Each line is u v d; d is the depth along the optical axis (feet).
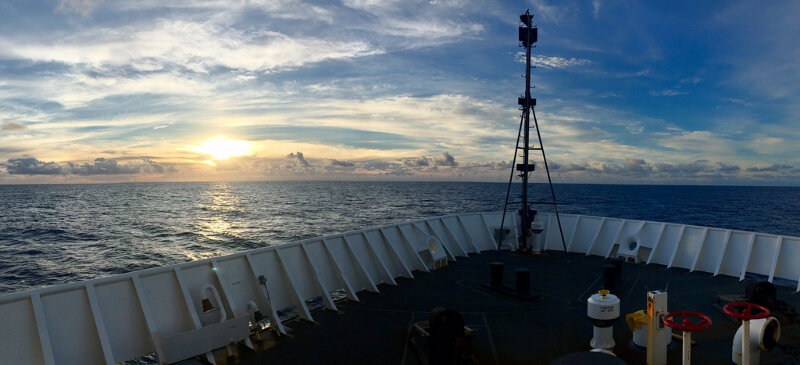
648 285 37.22
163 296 24.08
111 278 22.53
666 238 45.27
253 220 207.00
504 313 30.30
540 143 49.62
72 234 165.27
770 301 27.91
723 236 41.88
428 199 360.48
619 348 24.47
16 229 179.83
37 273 104.32
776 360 22.54
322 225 185.98
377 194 458.91
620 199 384.47
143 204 329.52
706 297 33.73
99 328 20.86
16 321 19.11
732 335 26.03
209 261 26.66
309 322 28.55
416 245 43.78
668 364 22.34
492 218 54.65
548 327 27.73
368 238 38.55
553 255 49.29
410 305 31.96
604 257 48.11
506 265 44.62
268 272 29.58
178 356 21.75
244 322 24.30
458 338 20.72
